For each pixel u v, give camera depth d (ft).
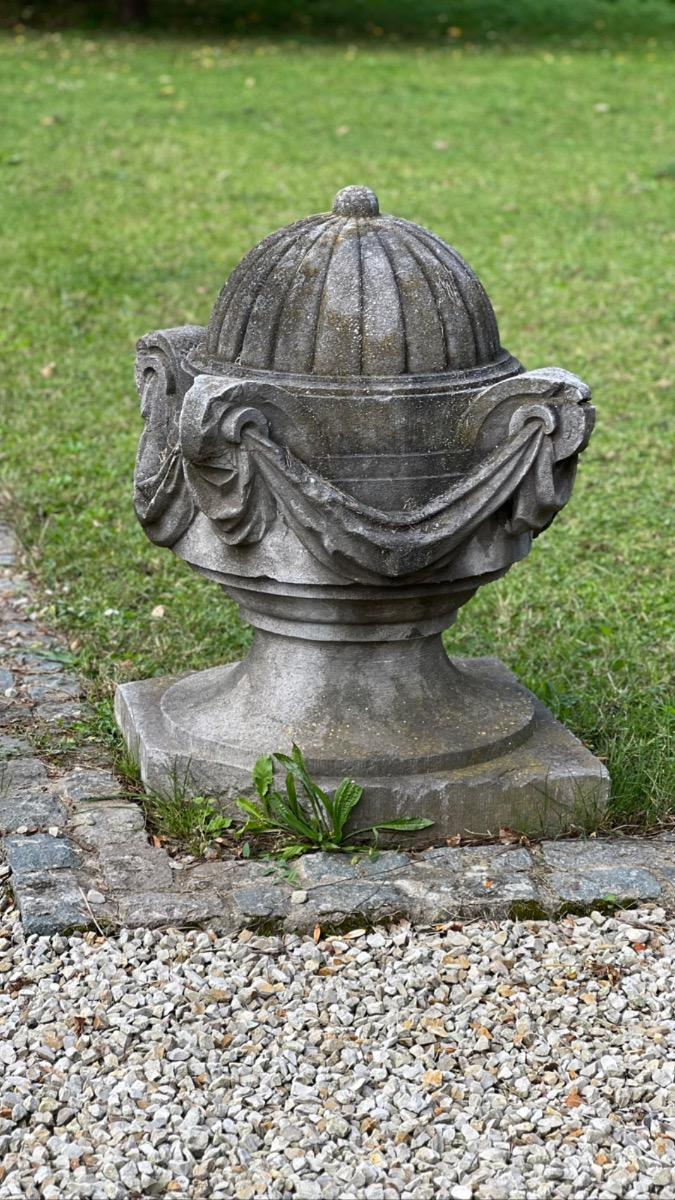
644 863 17.07
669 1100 13.60
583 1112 13.43
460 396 16.46
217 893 16.15
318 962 15.33
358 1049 14.11
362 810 16.98
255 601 17.19
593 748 19.79
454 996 14.92
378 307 16.26
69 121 63.87
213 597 24.76
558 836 17.60
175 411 17.69
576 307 42.42
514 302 42.78
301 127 64.64
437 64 80.64
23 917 15.65
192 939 15.56
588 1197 12.55
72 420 33.30
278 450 15.88
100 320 40.65
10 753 19.29
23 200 52.34
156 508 17.39
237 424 15.66
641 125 66.64
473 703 18.28
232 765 17.30
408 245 16.67
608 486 30.45
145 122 64.39
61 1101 13.41
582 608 24.82
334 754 16.98
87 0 92.68
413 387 16.28
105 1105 13.32
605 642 23.44
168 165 57.67
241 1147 12.90
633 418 34.32
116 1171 12.57
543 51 86.12
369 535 15.97
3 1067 13.82
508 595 25.11
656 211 52.90
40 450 31.37
